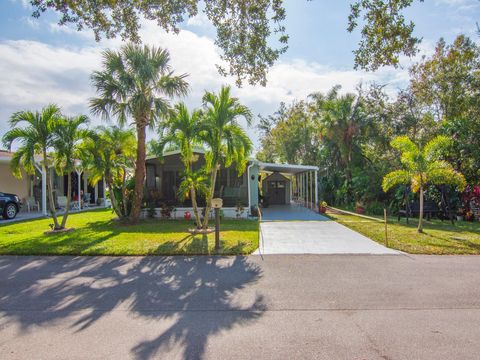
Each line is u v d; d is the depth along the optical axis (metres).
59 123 10.68
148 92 12.15
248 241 9.29
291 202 28.67
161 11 8.55
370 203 18.94
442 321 4.10
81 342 3.66
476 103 17.22
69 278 6.08
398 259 7.27
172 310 4.55
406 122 22.70
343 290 5.28
